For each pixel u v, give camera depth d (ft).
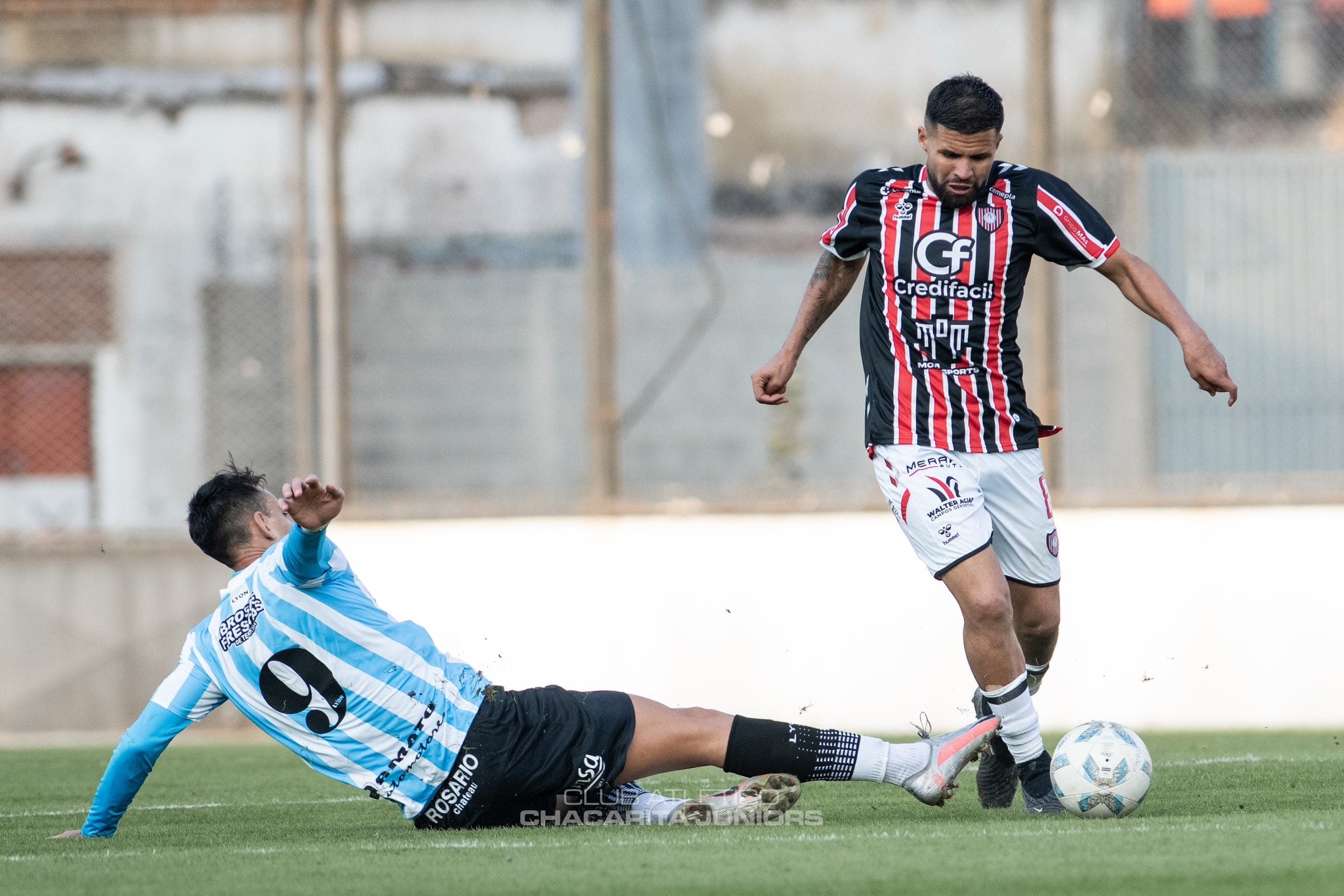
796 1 112.57
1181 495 83.76
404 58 107.14
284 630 36.83
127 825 43.52
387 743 37.06
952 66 112.37
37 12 99.40
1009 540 42.42
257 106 104.37
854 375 101.04
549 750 37.32
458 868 31.58
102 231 103.14
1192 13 105.70
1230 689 82.58
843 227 43.16
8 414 100.42
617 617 85.56
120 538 90.22
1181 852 31.60
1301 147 104.73
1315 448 92.07
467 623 86.17
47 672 89.35
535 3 107.76
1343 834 34.06
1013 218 41.27
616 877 29.91
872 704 83.92
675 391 101.86
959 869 30.01
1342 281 93.20
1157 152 94.32
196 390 101.35
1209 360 39.83
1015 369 42.11
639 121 109.81
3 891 29.96
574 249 106.01
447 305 99.96
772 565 85.20
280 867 32.48
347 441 89.66
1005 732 40.14
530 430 99.40
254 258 103.09
